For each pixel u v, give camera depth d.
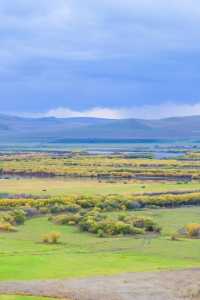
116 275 57.75
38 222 108.00
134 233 95.75
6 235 93.19
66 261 67.00
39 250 78.25
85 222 99.75
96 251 78.62
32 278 56.84
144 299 49.38
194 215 119.75
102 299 49.34
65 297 49.75
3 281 54.94
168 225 105.88
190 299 49.47
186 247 82.25
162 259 71.44
